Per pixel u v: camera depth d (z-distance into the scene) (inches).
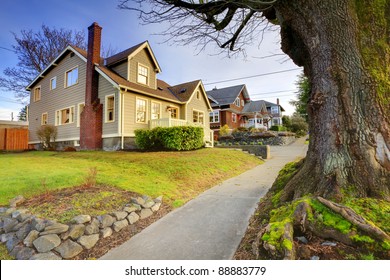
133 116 453.4
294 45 140.3
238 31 197.9
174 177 231.0
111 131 435.8
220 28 185.3
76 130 492.1
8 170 224.4
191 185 218.2
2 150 550.9
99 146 448.1
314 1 113.0
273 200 130.2
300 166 150.4
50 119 575.8
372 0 108.9
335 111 104.9
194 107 639.8
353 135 100.5
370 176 94.7
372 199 89.0
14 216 120.3
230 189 214.5
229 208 157.6
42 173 207.6
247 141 817.5
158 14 161.5
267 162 407.5
